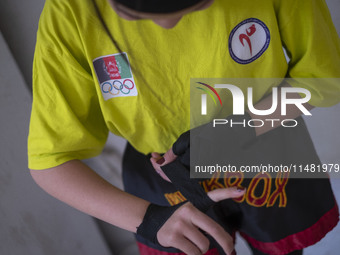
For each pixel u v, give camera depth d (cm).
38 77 73
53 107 74
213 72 72
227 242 65
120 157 157
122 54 69
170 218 68
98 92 73
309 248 147
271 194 89
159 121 79
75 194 77
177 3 52
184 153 77
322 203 97
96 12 65
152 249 98
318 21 70
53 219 137
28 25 121
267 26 69
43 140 76
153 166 89
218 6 65
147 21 65
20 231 126
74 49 70
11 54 118
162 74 72
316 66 73
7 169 121
